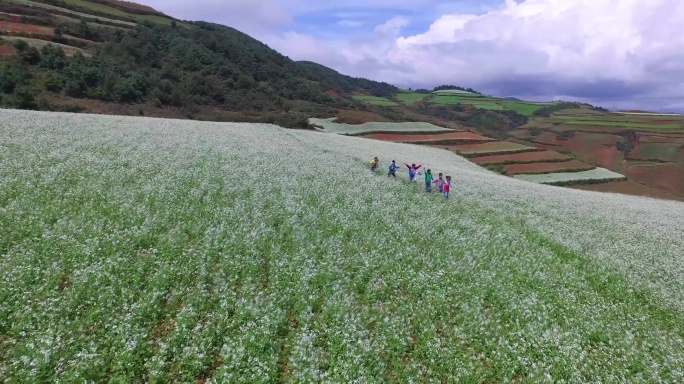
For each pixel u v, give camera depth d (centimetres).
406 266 1602
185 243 1493
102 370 867
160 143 3294
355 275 1483
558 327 1328
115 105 7594
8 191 1662
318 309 1238
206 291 1217
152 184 2070
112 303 1077
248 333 1015
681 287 1911
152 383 848
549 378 1059
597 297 1630
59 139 2819
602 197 5025
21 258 1177
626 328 1410
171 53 12188
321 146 5056
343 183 2848
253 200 2092
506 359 1127
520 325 1316
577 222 3012
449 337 1177
